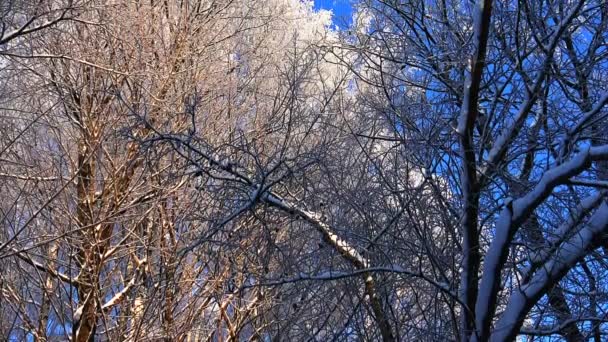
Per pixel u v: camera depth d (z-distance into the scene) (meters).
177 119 9.46
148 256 9.06
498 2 6.62
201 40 10.42
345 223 6.57
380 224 6.74
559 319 6.05
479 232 5.53
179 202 8.73
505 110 6.25
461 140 5.58
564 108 6.42
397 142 7.01
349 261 6.21
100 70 9.48
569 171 4.99
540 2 6.36
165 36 10.47
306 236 6.75
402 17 8.30
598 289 6.14
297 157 6.40
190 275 8.78
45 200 9.03
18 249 8.45
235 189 6.22
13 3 7.97
